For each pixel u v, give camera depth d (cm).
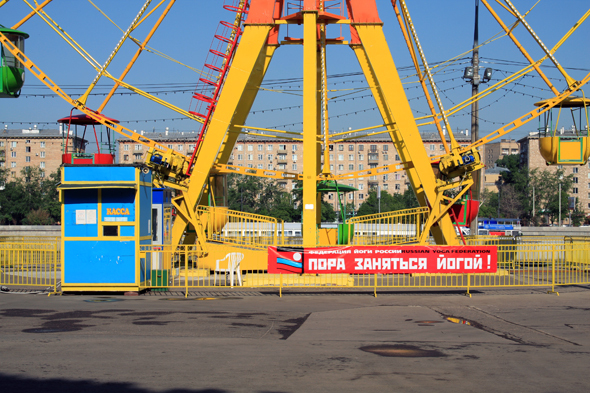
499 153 17575
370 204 9806
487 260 1559
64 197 1606
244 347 898
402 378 714
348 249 1542
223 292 1652
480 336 1011
